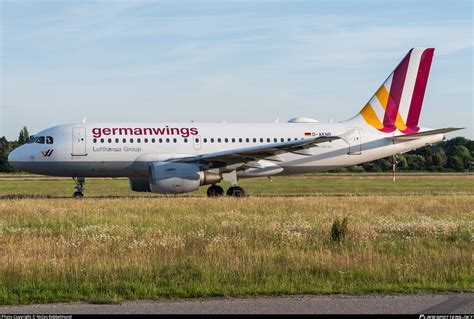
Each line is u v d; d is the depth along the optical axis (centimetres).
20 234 3219
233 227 3419
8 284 2089
